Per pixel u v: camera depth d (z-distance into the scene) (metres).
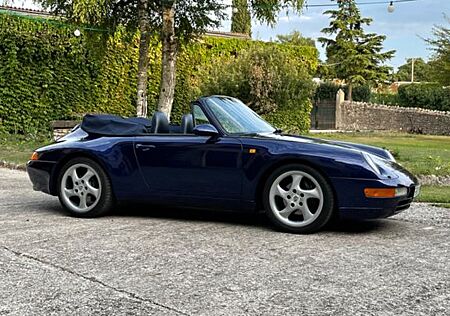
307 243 4.62
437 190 8.15
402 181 4.91
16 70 14.97
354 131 28.36
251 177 5.04
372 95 40.00
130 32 13.99
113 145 5.54
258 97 16.59
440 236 5.02
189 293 3.32
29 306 3.09
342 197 4.82
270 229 5.17
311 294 3.32
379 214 4.78
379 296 3.31
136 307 3.08
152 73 17.84
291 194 4.97
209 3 12.70
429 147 17.27
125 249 4.34
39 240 4.61
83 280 3.55
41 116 15.51
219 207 5.23
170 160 5.32
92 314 2.98
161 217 5.73
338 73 43.28
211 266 3.89
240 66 16.88
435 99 35.47
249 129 5.50
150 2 12.73
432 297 3.30
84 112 16.31
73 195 5.69
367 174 4.76
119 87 17.03
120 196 5.57
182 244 4.53
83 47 15.83
